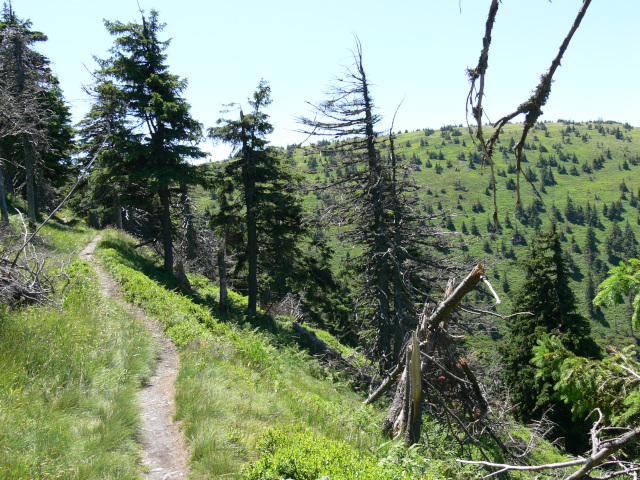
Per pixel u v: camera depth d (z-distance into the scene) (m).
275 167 26.27
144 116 25.05
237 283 34.56
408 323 18.02
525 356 21.77
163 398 9.16
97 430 6.84
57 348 8.73
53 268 15.23
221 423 7.76
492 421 11.27
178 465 6.71
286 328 25.53
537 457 12.34
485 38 1.46
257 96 25.19
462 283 9.66
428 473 6.87
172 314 14.95
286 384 11.56
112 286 17.78
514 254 140.25
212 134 25.16
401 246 18.62
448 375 10.72
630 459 3.86
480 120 1.54
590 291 117.19
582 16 1.57
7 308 9.78
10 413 6.31
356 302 19.39
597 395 4.00
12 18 24.09
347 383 16.33
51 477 5.40
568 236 168.38
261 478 5.87
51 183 36.53
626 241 153.00
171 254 26.80
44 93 25.00
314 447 6.39
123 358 10.06
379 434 9.73
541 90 1.63
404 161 19.80
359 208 18.83
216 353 11.94
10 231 17.84
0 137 14.28
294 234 26.95
